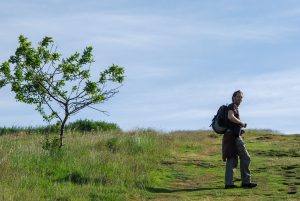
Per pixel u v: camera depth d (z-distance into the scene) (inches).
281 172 585.9
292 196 461.1
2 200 407.2
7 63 666.8
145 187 516.1
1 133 949.8
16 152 589.0
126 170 559.5
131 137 774.5
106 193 470.9
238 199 450.6
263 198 454.6
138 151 689.6
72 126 1017.5
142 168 579.5
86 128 1018.1
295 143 826.8
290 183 528.4
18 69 669.3
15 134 908.6
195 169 619.5
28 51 666.8
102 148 685.9
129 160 608.4
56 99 668.7
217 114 525.3
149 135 851.4
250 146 794.2
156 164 621.9
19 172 508.4
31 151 599.8
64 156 592.1
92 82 669.3
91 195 458.3
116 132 917.8
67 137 791.7
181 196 477.4
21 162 544.7
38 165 544.4
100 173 533.0
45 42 673.6
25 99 668.7
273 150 741.3
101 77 681.0
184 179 567.2
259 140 886.4
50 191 459.5
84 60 677.9
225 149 518.6
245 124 520.1
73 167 550.6
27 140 783.1
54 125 706.8
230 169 519.2
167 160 657.0
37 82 665.6
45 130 938.7
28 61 661.9
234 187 515.5
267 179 549.6
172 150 732.0
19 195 426.9
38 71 668.1
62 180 507.2
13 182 468.4
